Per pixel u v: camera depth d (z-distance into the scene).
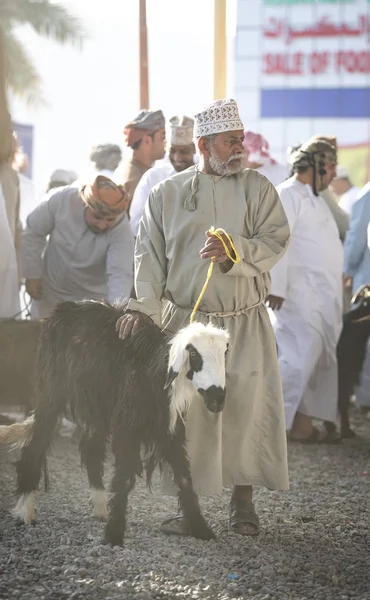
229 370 7.88
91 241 11.95
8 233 11.76
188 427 7.78
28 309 13.73
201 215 7.93
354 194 20.52
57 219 11.99
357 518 8.83
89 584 6.70
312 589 6.86
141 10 15.73
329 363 12.49
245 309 8.03
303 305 12.27
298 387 12.23
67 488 9.46
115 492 7.48
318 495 9.66
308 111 24.53
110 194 11.57
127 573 6.96
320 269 12.29
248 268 7.75
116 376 7.56
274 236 8.02
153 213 8.11
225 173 7.94
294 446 12.27
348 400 12.85
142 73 15.73
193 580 6.89
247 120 24.70
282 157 24.67
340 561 7.53
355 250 13.36
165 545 7.61
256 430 7.99
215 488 7.77
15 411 11.62
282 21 24.27
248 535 8.05
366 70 24.31
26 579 6.80
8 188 12.62
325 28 24.14
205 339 6.93
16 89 42.03
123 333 7.62
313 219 12.34
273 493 9.70
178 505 8.12
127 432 7.39
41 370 8.15
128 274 11.76
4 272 11.67
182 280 7.97
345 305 15.24
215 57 13.29
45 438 8.16
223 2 13.19
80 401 7.85
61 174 16.42
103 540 7.55
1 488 9.34
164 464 7.78
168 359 7.20
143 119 13.20
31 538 7.74
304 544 7.93
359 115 24.48
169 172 12.38
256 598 6.59
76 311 8.05
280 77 24.42
